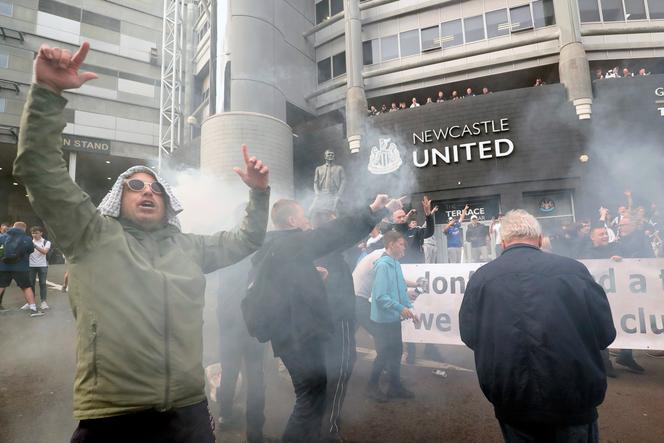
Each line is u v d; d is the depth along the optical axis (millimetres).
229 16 12828
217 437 2457
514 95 12008
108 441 1131
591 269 3926
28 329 5203
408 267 4387
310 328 1890
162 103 21094
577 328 1463
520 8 13750
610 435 2436
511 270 1575
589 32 12586
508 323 1505
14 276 6117
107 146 22328
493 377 1521
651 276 3789
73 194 1199
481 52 13750
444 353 4402
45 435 2477
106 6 23094
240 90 12359
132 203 1384
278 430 2543
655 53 12664
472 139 12328
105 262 1200
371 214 1969
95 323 1146
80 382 1145
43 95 1169
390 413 2781
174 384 1193
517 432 1508
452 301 4207
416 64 14508
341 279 2375
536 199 11930
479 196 12227
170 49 22750
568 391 1401
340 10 15750
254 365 2404
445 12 14711
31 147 1149
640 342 3715
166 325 1220
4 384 3303
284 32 14414
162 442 1175
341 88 14977
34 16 21219
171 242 1416
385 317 3043
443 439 2406
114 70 22984
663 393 3098
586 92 11383
